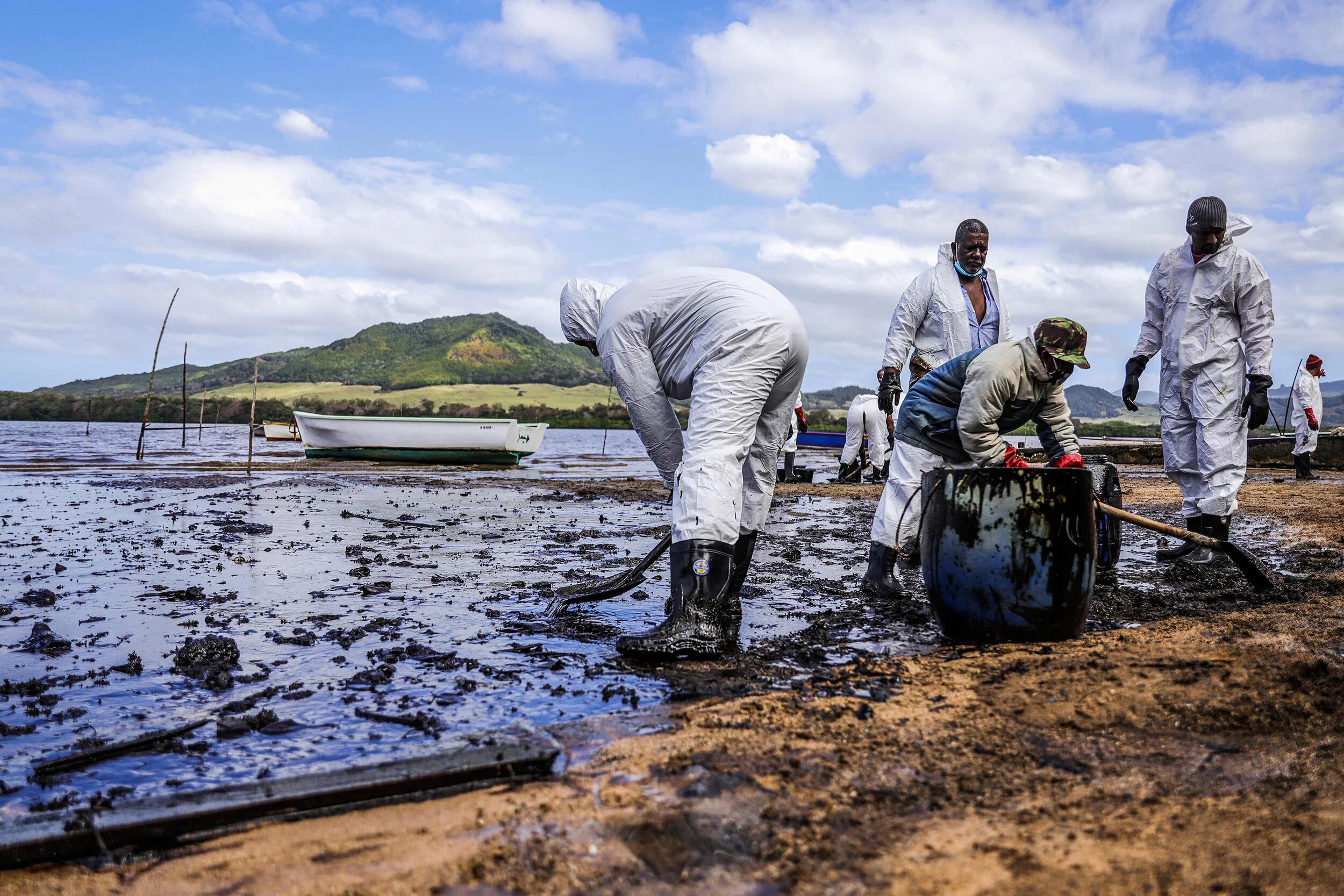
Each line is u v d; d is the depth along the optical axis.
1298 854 1.87
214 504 10.88
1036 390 4.38
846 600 5.12
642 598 5.22
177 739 2.86
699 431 4.02
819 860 1.91
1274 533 7.98
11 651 3.96
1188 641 3.51
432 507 10.87
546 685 3.42
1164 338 6.61
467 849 1.99
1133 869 1.83
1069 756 2.51
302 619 4.60
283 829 2.12
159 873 1.91
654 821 2.08
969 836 2.01
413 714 3.05
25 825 2.06
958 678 3.29
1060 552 3.76
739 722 2.79
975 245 5.86
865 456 16.12
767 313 4.06
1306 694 2.88
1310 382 16.97
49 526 8.40
